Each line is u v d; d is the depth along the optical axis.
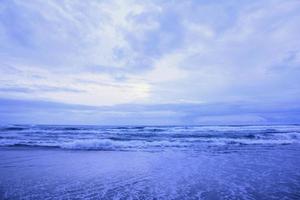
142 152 13.81
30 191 6.02
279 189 6.08
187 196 5.55
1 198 5.43
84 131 28.12
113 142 16.58
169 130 28.98
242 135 21.89
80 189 6.25
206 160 10.97
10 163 10.28
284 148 15.16
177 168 9.20
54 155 12.60
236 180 7.15
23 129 31.30
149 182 7.03
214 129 29.83
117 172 8.52
